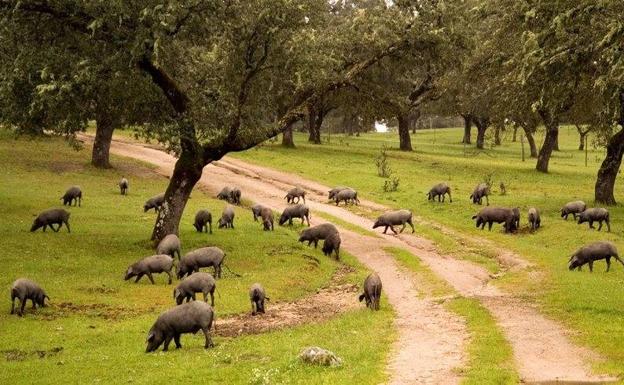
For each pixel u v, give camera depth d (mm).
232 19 31344
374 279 22906
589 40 26594
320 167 62562
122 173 53375
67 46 30531
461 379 14164
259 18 30828
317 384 13539
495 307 22094
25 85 28969
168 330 17438
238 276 27281
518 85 35531
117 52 28500
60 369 15688
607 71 27188
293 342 17859
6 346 17844
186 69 33031
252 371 14688
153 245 31266
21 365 16031
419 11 39219
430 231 38719
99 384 14367
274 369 14633
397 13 39688
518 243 34750
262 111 34812
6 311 21234
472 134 119000
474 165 67062
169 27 28969
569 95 31797
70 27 30516
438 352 16656
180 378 14492
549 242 34938
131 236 33062
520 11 32844
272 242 33875
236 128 32469
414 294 25406
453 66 46344
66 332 19219
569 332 18641
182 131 30859
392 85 63281
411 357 16125
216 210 42406
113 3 27344
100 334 19047
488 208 38375
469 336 18406
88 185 47250
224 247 32188
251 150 71500
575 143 104875
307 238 33156
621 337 17797
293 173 59938
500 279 27344
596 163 75438
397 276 28953
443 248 34875
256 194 50062
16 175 47844
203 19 30406
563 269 28078
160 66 30172
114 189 46781
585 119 50219
